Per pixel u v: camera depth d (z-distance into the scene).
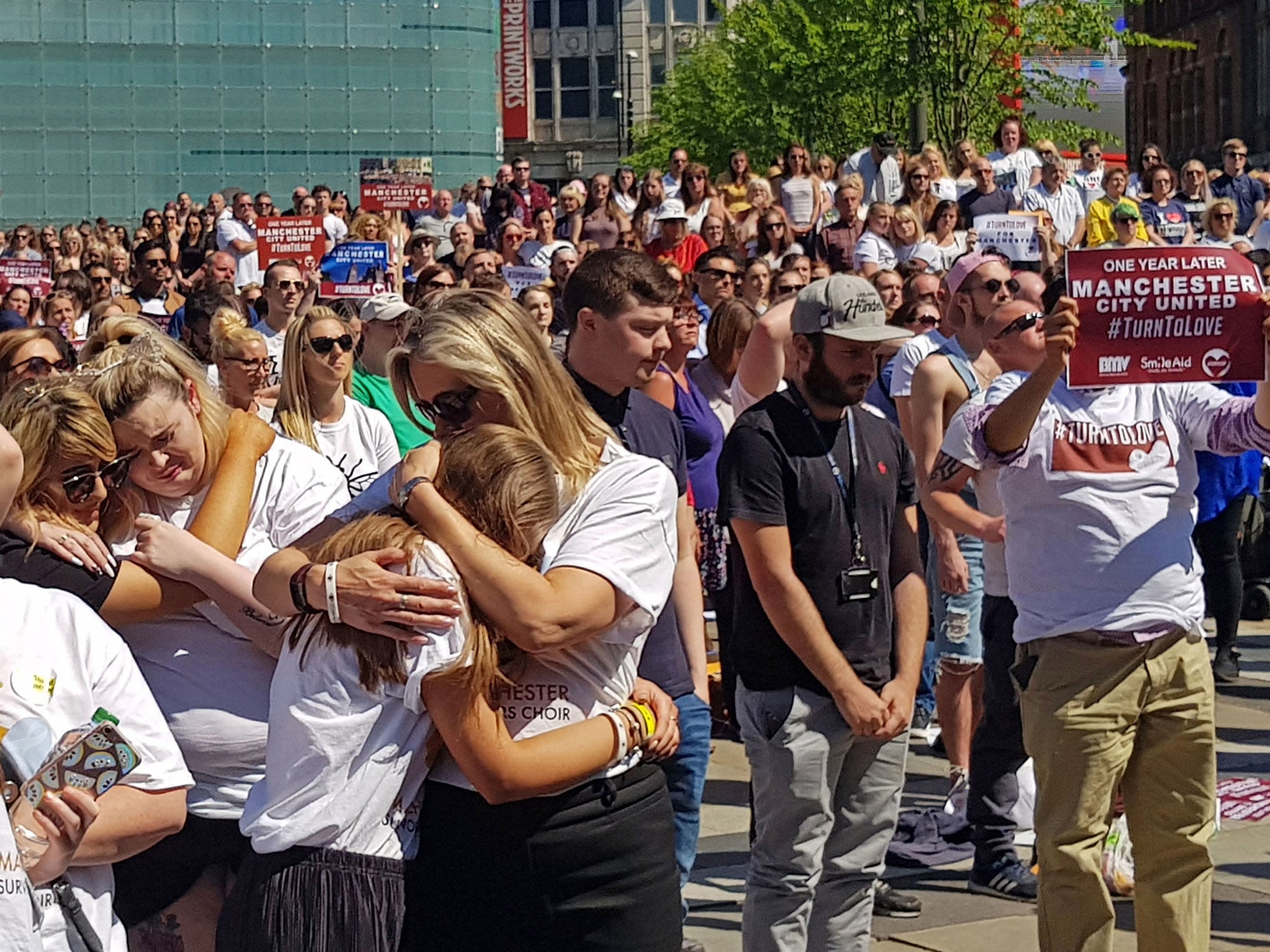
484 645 3.11
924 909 5.99
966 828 6.66
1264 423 4.58
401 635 3.09
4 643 2.95
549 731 3.23
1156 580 4.66
